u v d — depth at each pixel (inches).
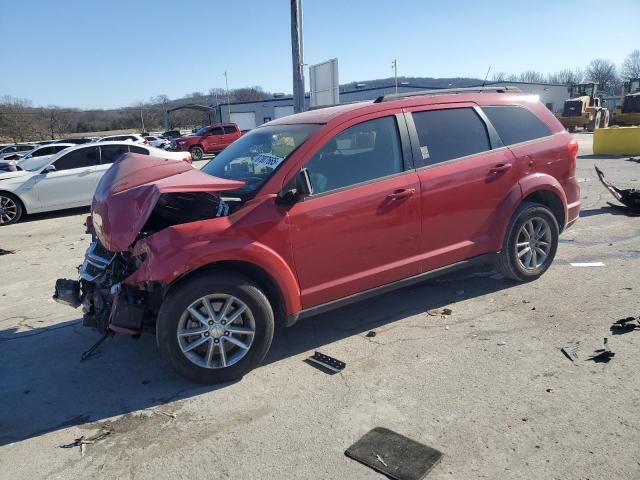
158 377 156.3
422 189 172.4
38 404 145.3
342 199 158.6
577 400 128.6
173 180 152.2
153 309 150.9
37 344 185.5
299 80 485.4
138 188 151.2
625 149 655.8
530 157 198.2
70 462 119.5
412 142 174.6
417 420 125.8
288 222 150.3
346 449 117.4
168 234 139.6
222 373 146.8
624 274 211.2
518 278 204.1
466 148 186.1
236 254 142.3
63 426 134.2
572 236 275.0
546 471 105.7
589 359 147.2
